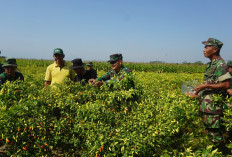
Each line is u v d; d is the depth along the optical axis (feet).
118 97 10.25
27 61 87.86
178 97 11.21
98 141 8.32
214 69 10.74
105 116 9.32
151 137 8.08
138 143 7.65
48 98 10.22
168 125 8.63
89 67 33.76
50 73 15.69
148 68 74.69
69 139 9.78
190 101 11.67
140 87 12.44
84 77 15.16
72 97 10.59
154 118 9.46
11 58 13.80
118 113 9.84
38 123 9.12
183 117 9.41
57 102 10.07
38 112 9.42
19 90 10.65
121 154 8.18
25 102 9.48
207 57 11.22
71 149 10.08
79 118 9.39
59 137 9.26
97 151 8.07
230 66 12.92
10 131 8.63
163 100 10.66
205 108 10.80
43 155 9.15
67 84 12.57
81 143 9.55
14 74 14.51
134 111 10.14
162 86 22.47
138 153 7.84
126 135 8.18
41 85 17.26
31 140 9.21
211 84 10.58
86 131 8.77
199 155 7.46
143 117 9.02
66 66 15.62
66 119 9.68
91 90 11.68
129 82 11.30
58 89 11.37
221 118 10.27
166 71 73.26
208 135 11.10
